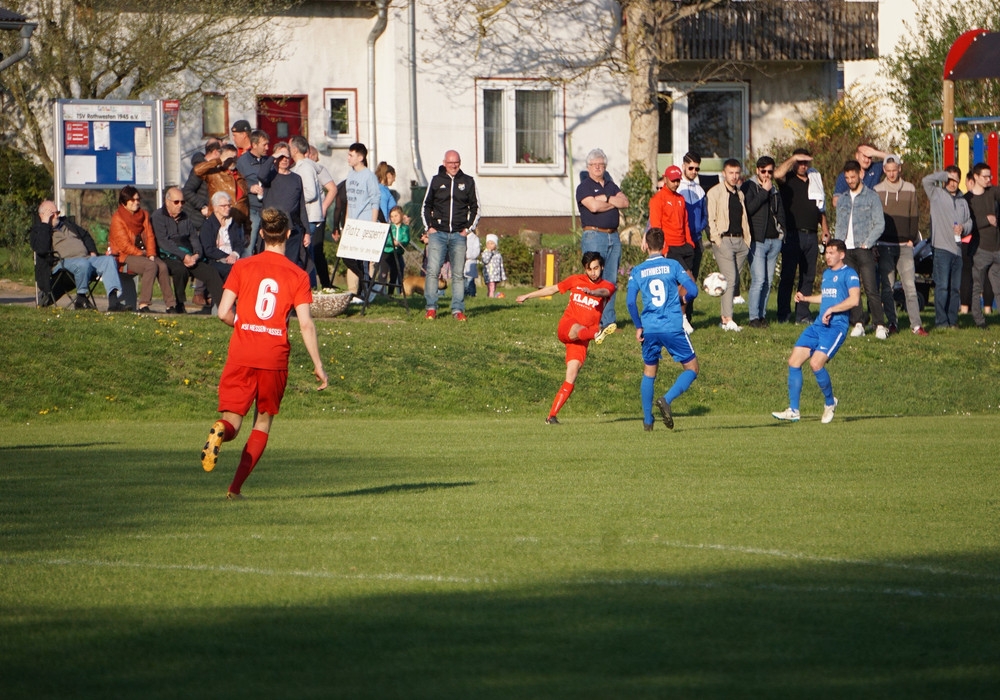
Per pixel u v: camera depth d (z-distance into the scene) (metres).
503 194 82.44
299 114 81.19
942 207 53.47
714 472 24.58
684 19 82.44
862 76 96.69
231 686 10.68
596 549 16.58
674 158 86.81
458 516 19.28
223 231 47.22
